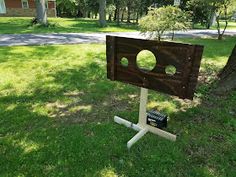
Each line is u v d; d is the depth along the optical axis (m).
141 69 3.23
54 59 7.53
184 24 11.02
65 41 11.05
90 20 25.97
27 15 29.42
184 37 14.78
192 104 4.50
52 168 2.77
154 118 3.57
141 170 2.77
